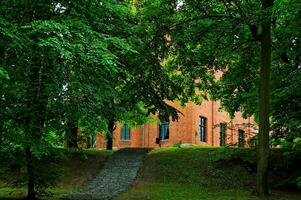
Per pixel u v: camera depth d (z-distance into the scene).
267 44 18.69
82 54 13.90
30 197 17.69
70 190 21.61
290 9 16.47
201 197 18.89
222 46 20.83
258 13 17.33
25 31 14.84
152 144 44.03
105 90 16.36
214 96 25.75
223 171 23.17
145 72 20.05
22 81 15.11
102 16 18.34
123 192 20.45
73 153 27.42
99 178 23.70
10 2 15.34
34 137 15.35
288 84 19.69
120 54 19.12
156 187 21.31
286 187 21.19
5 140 15.59
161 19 20.09
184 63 21.77
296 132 18.31
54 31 13.75
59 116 15.48
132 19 21.09
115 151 29.73
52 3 16.23
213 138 44.41
